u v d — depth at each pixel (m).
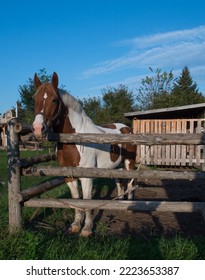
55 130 4.07
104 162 4.62
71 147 4.01
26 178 8.48
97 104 26.33
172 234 4.12
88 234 3.93
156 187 8.00
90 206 3.80
